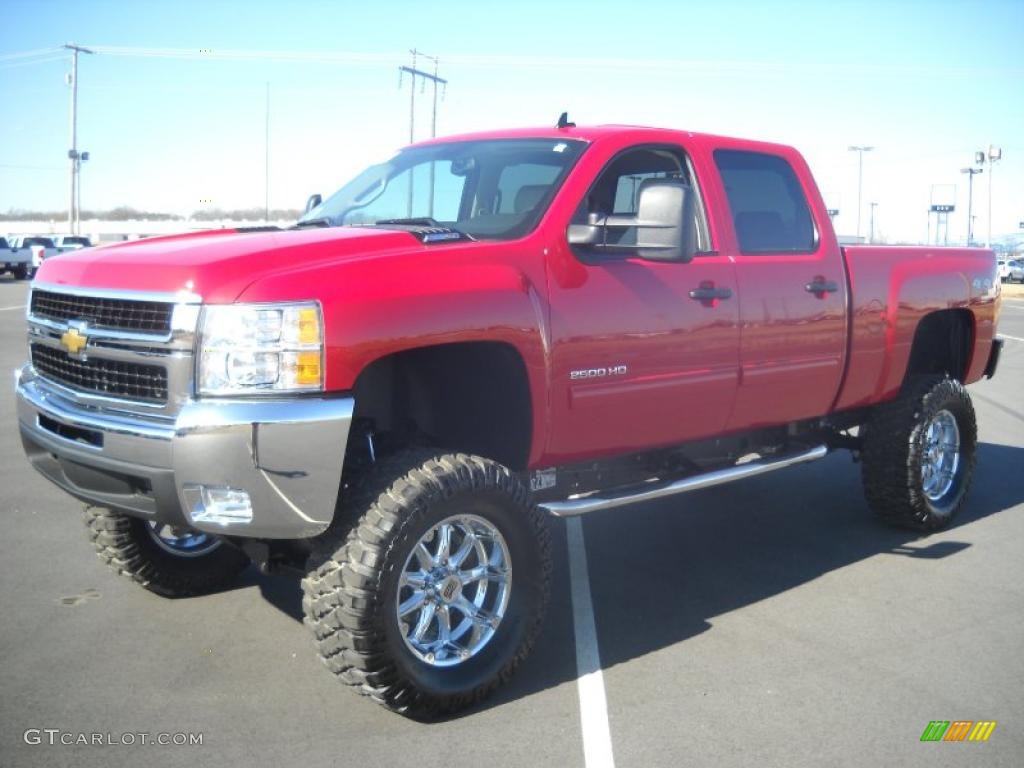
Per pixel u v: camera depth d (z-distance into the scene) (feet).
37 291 13.85
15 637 14.37
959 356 21.81
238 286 11.09
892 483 19.42
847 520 21.17
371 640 11.24
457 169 15.80
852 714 12.23
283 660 13.71
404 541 11.41
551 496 15.40
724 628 15.06
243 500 11.03
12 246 144.25
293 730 11.72
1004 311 110.73
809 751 11.32
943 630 14.99
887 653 14.11
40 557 17.98
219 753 11.14
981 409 36.86
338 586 11.27
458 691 11.96
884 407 19.63
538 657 13.99
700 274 15.28
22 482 23.56
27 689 12.69
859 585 17.03
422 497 11.57
